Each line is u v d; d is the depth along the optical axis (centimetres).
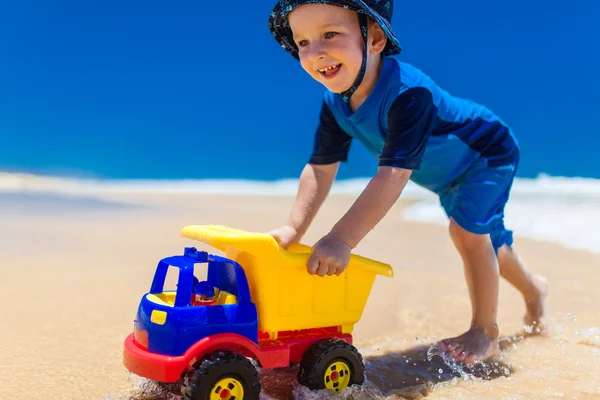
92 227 221
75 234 204
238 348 82
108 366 96
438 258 186
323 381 85
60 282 141
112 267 157
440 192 118
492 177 111
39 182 424
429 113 100
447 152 109
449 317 131
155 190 416
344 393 85
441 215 281
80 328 112
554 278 163
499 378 98
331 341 86
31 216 246
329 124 112
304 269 86
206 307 80
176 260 85
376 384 94
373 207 93
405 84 99
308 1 91
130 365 79
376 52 98
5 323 113
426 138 99
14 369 94
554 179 418
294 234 109
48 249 177
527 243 212
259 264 83
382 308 137
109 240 195
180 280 80
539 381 97
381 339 118
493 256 109
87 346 104
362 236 91
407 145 96
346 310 91
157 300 82
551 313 134
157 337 78
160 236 205
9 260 160
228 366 77
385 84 100
